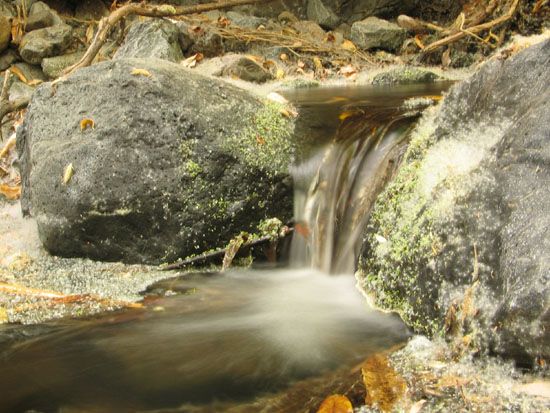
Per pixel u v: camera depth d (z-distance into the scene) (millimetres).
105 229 1727
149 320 1513
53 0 3627
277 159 1782
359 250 1651
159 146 1712
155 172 1705
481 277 1330
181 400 1287
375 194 1680
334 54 3502
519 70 1451
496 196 1349
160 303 1577
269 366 1366
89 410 1269
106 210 1709
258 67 3055
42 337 1452
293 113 1938
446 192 1445
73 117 1801
